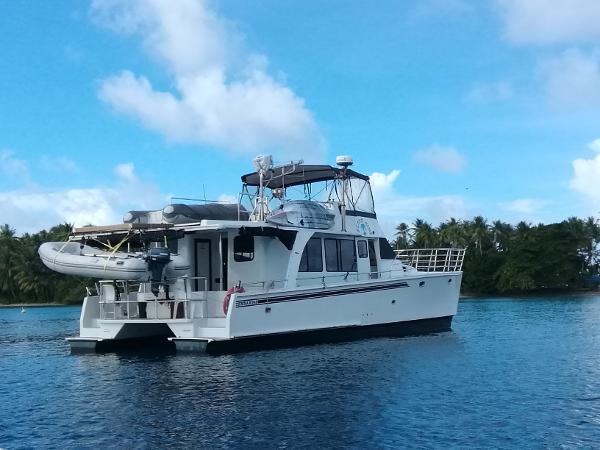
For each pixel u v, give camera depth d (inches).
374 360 559.5
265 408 379.2
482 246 3289.9
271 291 613.3
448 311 829.8
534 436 321.1
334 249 724.0
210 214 670.5
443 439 316.5
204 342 588.7
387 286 738.2
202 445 309.9
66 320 1662.2
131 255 613.6
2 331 1194.0
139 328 668.1
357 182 791.1
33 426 351.3
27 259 3233.3
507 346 681.0
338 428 336.2
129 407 390.0
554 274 2962.6
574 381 462.6
